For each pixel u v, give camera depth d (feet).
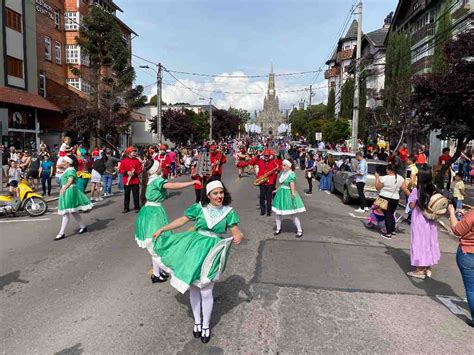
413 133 62.08
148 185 19.06
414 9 98.22
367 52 150.30
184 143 159.74
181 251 13.34
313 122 161.38
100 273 20.07
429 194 19.51
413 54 92.07
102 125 87.25
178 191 54.80
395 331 14.38
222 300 16.85
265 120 479.00
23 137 86.94
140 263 21.77
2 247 25.18
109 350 12.68
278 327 14.46
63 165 27.73
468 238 15.07
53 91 101.96
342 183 49.03
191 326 14.43
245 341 13.39
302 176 80.12
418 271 20.54
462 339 13.89
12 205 35.70
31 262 21.90
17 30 86.99
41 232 29.68
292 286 18.61
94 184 46.50
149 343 13.15
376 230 31.68
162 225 18.57
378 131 92.32
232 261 22.38
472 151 63.62
